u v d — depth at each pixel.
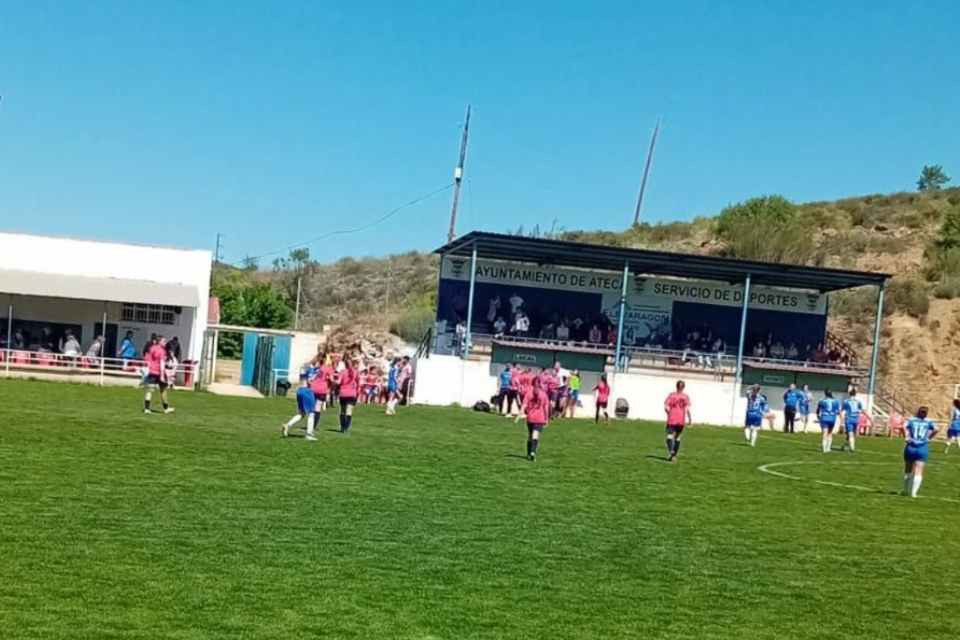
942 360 66.56
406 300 96.94
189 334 49.50
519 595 11.33
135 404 33.47
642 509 18.34
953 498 23.97
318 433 28.06
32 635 8.71
